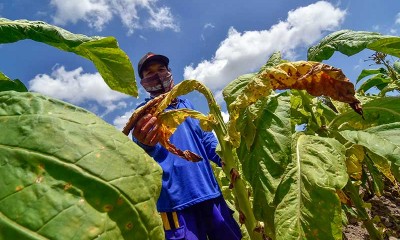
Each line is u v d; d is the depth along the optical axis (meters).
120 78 1.35
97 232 0.54
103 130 0.65
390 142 1.75
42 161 0.55
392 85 3.66
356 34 2.19
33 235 0.49
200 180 2.33
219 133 1.64
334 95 1.58
